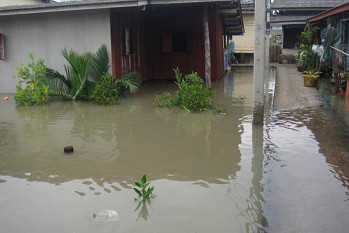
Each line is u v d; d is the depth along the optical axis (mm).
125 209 3566
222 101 9422
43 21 10641
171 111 8203
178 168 4625
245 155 5066
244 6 24844
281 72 16844
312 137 5844
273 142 5629
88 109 8602
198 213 3471
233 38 25203
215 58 14094
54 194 3920
